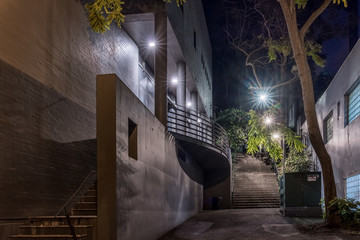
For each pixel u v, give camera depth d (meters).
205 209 24.30
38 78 9.23
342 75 15.67
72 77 11.07
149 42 18.16
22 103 8.50
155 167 12.41
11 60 8.24
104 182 8.64
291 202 16.03
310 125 12.32
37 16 9.39
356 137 13.43
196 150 19.16
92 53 12.71
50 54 9.88
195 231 13.65
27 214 8.43
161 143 13.45
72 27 11.29
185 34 20.61
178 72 20.70
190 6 22.80
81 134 11.36
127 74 16.56
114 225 8.42
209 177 24.83
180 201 16.42
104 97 8.99
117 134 8.91
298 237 11.16
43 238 7.69
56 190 9.73
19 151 8.27
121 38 16.00
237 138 32.50
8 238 7.67
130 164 9.75
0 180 7.62
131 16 15.51
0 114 7.75
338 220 11.84
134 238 9.75
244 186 26.05
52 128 9.72
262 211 19.00
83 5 12.16
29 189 8.56
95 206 10.03
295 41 12.50
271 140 16.88
